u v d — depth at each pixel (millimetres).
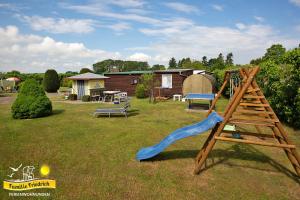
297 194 4430
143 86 22875
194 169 5570
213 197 4320
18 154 6625
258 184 4812
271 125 5148
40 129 9711
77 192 4496
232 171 5449
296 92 8695
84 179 5047
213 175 5242
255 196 4355
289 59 9086
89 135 8719
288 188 4648
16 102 12242
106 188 4645
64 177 5148
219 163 5922
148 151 6297
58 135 8727
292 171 5418
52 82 34844
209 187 4691
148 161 6098
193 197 4316
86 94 22531
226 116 5102
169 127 10070
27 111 12188
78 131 9344
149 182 4898
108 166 5762
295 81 8852
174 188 4648
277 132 5301
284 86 9344
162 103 18703
